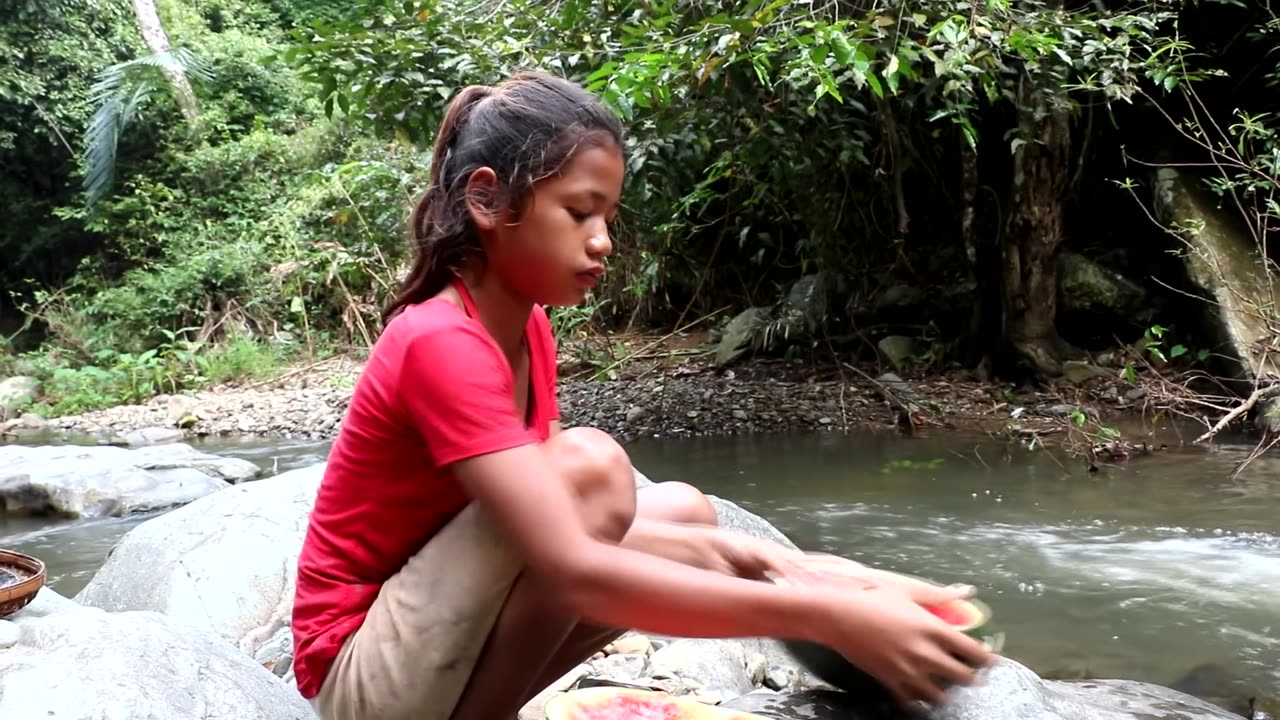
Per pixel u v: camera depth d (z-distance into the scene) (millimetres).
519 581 1291
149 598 3170
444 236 1349
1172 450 5297
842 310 7938
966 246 7199
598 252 1303
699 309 9523
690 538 1470
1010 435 5801
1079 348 7047
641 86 4289
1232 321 6160
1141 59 6242
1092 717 1829
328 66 5188
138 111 13062
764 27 4520
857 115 6734
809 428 6328
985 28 4469
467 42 5254
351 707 1434
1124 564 3557
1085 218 7672
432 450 1275
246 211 12828
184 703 1825
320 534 1505
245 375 10383
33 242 13383
